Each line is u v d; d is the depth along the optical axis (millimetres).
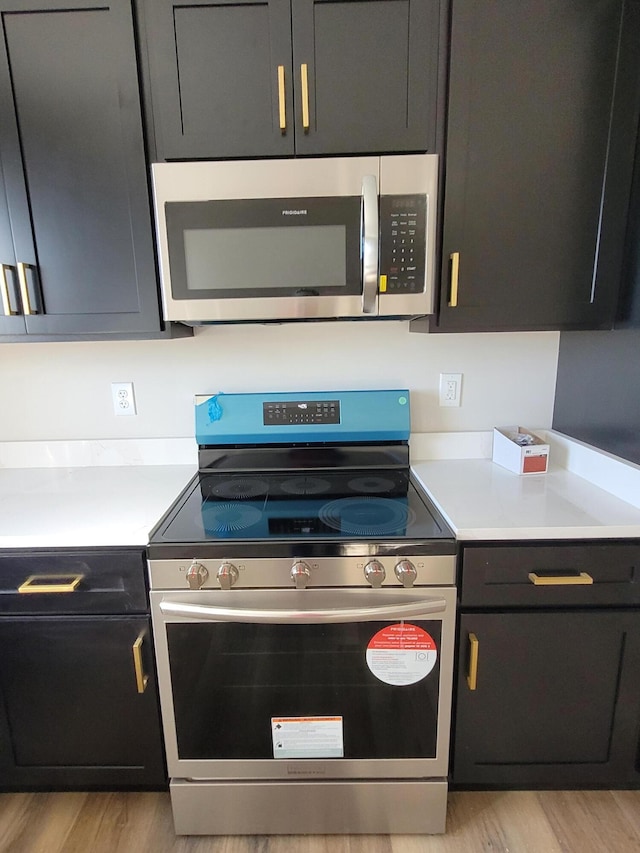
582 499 1233
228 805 1186
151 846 1188
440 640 1090
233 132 1132
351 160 1092
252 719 1142
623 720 1188
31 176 1164
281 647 1096
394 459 1530
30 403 1583
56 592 1088
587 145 1157
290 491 1369
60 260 1205
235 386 1576
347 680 1115
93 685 1162
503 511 1157
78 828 1229
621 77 1124
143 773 1224
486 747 1198
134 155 1147
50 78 1116
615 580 1097
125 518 1162
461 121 1130
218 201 1111
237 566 1043
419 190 1105
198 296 1158
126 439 1598
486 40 1098
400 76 1109
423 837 1196
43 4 1082
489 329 1249
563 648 1135
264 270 1144
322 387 1575
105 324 1236
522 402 1593
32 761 1225
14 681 1164
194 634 1085
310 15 1077
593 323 1256
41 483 1434
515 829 1207
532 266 1217
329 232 1122
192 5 1075
